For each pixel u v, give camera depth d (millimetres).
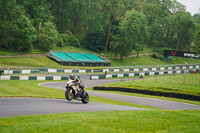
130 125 9164
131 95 31906
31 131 7391
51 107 13141
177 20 129500
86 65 76812
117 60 96812
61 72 58844
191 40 125438
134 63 96750
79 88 16875
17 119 8953
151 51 117312
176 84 38188
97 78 53906
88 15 111312
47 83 41594
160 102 26594
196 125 10305
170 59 110625
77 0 104875
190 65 91250
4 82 36188
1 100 14938
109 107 16109
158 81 42156
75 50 93188
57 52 79938
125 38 93062
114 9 101062
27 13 92062
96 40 100062
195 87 35812
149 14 131875
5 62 62625
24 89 28047
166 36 139625
